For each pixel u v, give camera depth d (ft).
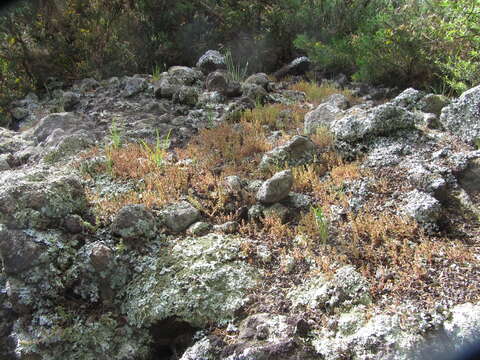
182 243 11.51
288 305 9.93
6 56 21.83
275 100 19.02
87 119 18.11
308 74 23.25
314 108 18.15
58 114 17.58
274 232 11.71
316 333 9.22
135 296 10.61
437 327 8.71
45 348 9.98
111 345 10.12
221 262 10.90
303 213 12.32
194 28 25.50
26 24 22.13
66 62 22.93
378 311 9.28
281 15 25.48
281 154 13.93
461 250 10.50
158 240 11.62
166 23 25.23
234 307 10.05
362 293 9.66
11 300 10.45
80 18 22.93
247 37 25.84
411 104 16.85
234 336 9.55
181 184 13.38
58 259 10.87
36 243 10.91
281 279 10.58
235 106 17.84
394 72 20.72
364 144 14.24
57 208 11.58
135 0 24.97
